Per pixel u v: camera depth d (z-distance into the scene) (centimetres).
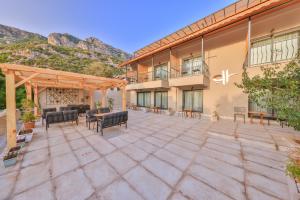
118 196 248
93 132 656
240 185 273
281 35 747
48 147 470
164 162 368
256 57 834
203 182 284
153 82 1237
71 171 326
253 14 688
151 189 266
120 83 939
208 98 1034
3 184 278
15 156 359
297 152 352
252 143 496
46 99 1382
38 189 265
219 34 946
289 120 318
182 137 577
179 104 1223
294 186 258
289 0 591
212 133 614
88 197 246
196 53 1113
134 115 1196
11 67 452
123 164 359
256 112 772
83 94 1630
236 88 893
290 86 303
